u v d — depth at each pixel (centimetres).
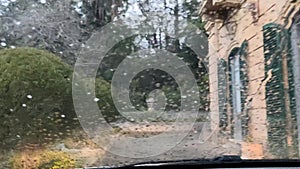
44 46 880
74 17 927
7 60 641
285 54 480
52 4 920
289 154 462
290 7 465
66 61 820
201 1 838
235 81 721
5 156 570
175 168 196
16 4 882
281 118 490
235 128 684
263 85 553
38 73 646
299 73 466
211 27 855
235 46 702
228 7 714
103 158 544
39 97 643
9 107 623
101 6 951
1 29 866
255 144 538
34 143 610
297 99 463
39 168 522
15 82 632
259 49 573
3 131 613
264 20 553
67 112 678
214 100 830
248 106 623
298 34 468
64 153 554
